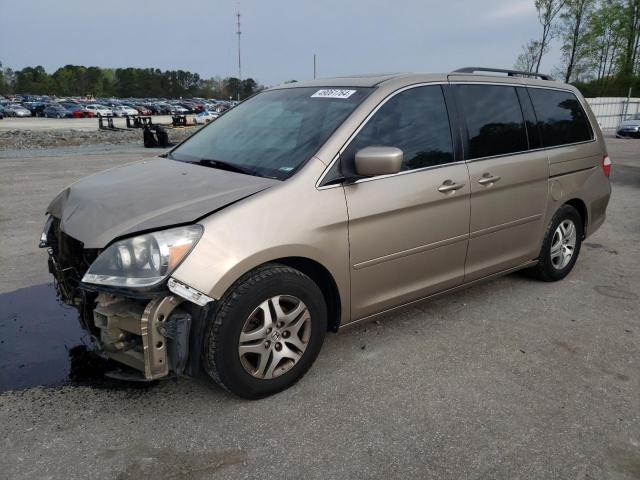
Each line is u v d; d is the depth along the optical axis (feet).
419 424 9.16
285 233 9.27
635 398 10.08
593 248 20.20
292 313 9.66
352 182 10.22
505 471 8.09
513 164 13.30
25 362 11.03
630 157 51.03
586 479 7.97
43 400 9.70
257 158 10.79
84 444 8.53
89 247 8.93
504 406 9.74
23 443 8.53
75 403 9.62
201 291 8.43
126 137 82.89
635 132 76.74
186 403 9.65
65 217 10.11
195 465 8.10
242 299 8.93
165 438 8.70
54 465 8.05
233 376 9.18
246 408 9.53
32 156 53.31
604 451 8.57
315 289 9.94
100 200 9.96
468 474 8.02
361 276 10.64
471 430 9.03
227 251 8.67
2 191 31.04
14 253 18.60
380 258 10.82
